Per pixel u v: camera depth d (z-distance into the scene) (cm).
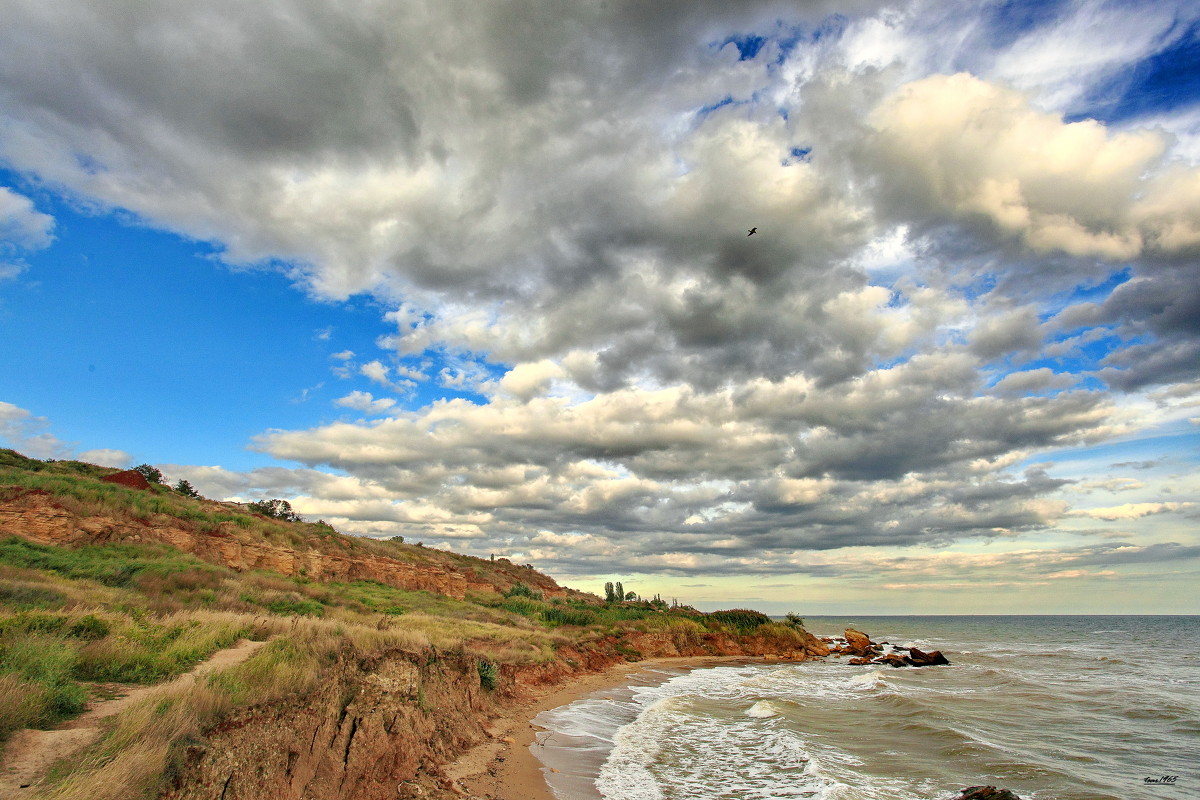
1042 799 1406
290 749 925
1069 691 3300
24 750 721
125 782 653
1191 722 2417
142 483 3850
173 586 2209
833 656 6128
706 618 6819
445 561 6850
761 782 1488
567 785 1392
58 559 2127
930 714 2439
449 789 1182
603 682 3338
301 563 3841
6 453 3466
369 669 1302
